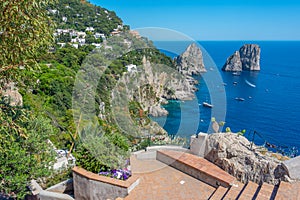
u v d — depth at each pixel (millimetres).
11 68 4688
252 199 5000
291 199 4734
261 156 6156
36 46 4871
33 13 4496
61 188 6469
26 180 5590
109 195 5781
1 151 5031
